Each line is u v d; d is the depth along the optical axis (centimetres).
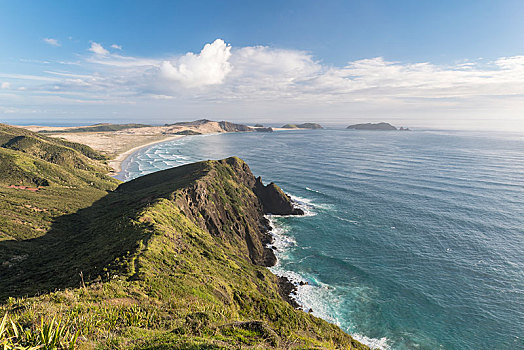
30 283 3403
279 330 2502
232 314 2784
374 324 4584
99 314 1681
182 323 1684
